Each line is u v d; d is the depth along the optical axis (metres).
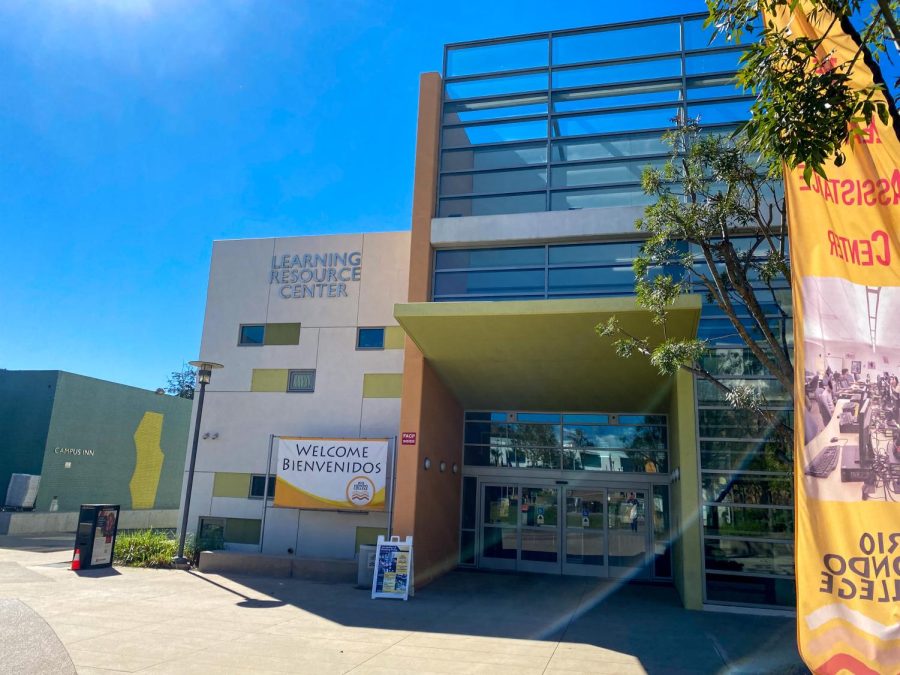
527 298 13.98
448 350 13.73
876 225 5.72
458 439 16.81
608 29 15.02
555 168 14.55
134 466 29.92
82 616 9.84
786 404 12.14
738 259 9.27
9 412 26.00
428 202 14.65
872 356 5.48
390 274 17.61
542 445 16.86
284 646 8.48
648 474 16.08
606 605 12.05
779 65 5.54
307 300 17.95
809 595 5.20
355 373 17.23
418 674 7.40
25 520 23.66
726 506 11.99
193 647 8.26
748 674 7.61
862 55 6.07
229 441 17.53
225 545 16.94
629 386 14.56
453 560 16.14
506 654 8.39
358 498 15.63
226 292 18.48
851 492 5.28
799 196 5.92
